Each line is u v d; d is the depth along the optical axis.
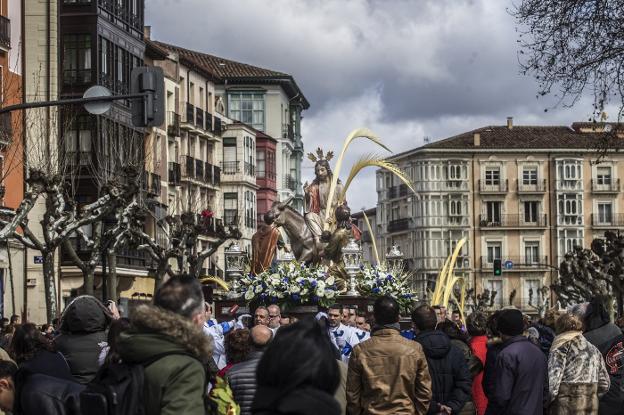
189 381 6.76
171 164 73.56
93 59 57.16
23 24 49.47
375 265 28.52
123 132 59.84
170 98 74.56
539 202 131.50
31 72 51.06
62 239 31.67
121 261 59.97
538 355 12.23
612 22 25.47
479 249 131.62
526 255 131.38
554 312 16.31
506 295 131.12
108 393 6.70
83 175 55.62
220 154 87.50
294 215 27.44
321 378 4.87
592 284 59.31
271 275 25.06
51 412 8.55
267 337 10.50
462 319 32.88
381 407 11.36
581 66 25.62
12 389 8.69
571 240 131.12
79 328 10.17
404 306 27.27
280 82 100.56
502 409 12.24
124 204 34.59
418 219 133.38
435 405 12.81
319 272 25.17
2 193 41.12
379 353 11.41
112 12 59.75
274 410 4.81
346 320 20.42
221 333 15.24
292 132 106.00
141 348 6.82
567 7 25.58
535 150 131.12
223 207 87.25
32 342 9.08
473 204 132.00
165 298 7.07
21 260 49.53
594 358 13.12
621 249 48.16
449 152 131.88
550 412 13.22
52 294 31.77
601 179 131.62
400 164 138.25
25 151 42.59
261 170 96.44
